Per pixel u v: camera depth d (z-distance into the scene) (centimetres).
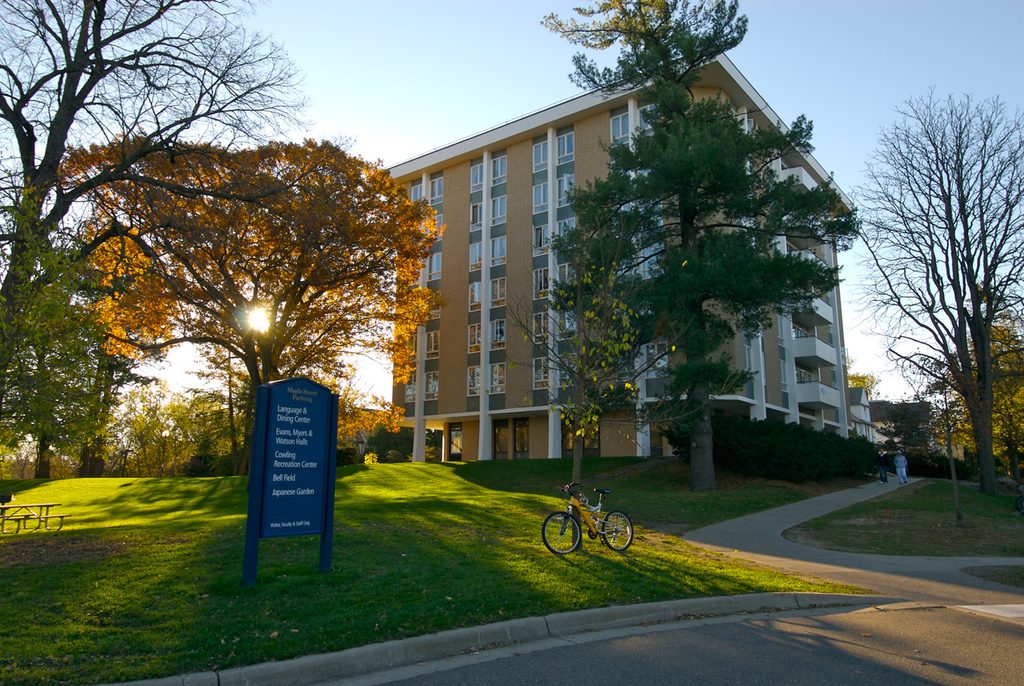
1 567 887
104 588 785
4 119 1602
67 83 1638
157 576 838
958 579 1168
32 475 6344
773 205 2391
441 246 4488
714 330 2372
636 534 1559
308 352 3125
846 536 1727
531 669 630
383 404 3453
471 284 4291
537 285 3916
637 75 2539
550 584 900
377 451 6144
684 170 2217
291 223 2202
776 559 1355
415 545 1105
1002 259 2642
